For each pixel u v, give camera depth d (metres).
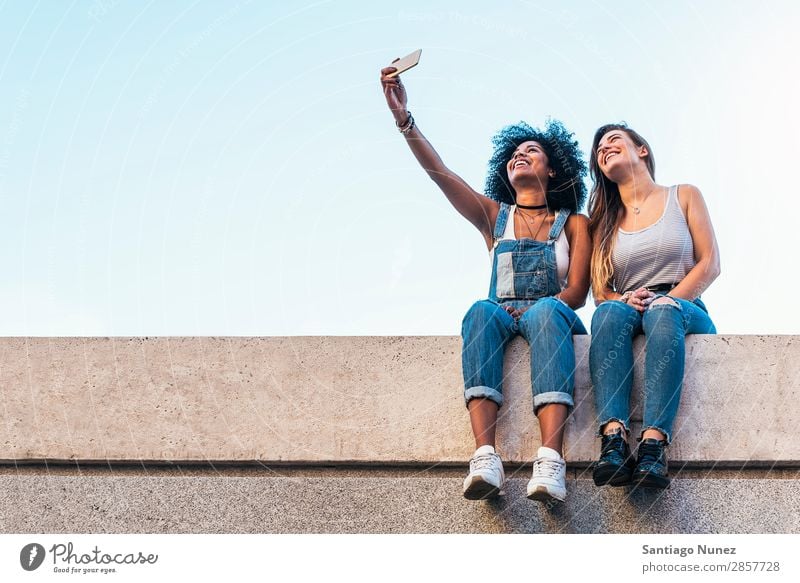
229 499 3.43
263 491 3.43
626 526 3.32
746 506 3.31
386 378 3.55
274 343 3.60
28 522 3.43
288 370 3.57
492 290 3.79
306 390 3.55
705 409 3.40
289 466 3.49
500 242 3.88
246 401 3.54
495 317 3.43
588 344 3.49
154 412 3.54
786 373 3.43
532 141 4.04
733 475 3.37
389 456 3.46
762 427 3.38
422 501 3.40
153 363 3.59
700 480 3.35
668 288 3.69
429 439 3.47
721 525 3.29
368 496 3.41
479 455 3.19
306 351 3.59
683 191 3.81
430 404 3.51
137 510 3.43
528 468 3.41
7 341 3.63
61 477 3.48
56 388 3.57
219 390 3.56
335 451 3.47
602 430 3.26
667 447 3.35
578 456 3.38
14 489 3.47
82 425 3.53
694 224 3.75
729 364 3.44
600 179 3.89
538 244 3.79
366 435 3.49
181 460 3.49
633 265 3.72
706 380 3.43
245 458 3.48
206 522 3.41
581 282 3.76
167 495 3.44
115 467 3.51
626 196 3.82
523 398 3.44
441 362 3.55
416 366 3.56
